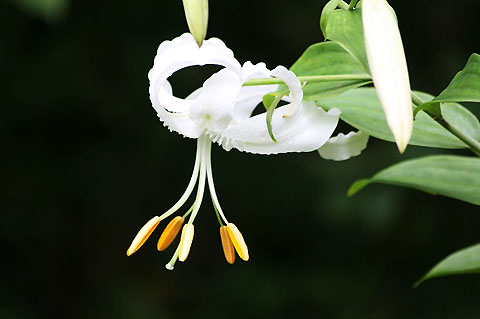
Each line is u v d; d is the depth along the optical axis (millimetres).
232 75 760
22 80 1510
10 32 1494
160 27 1549
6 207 1582
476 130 803
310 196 1536
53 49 1511
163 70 753
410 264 1554
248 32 1568
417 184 810
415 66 1588
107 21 1527
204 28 719
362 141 796
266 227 1583
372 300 1543
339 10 767
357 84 767
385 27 708
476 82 742
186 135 774
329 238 1562
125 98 1550
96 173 1593
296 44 1566
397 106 697
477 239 1554
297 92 754
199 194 789
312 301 1547
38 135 1565
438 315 1536
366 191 1479
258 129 769
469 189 805
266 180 1568
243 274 1585
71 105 1540
